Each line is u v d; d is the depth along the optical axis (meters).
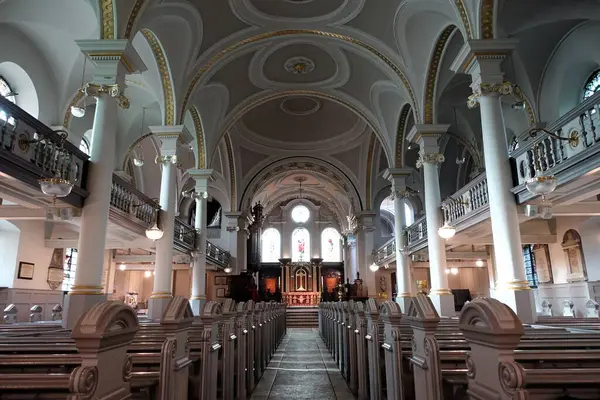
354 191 23.05
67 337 5.23
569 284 13.97
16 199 7.39
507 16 10.42
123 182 9.89
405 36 11.45
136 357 3.86
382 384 5.21
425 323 3.03
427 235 12.14
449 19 9.68
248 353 6.86
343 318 8.37
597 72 11.42
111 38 7.84
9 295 12.23
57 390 2.85
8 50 10.48
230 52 12.52
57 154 6.98
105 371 2.04
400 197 15.23
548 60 12.26
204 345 4.23
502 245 7.64
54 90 12.23
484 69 8.13
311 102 18.83
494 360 2.06
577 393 2.93
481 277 21.16
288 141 22.31
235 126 20.25
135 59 8.16
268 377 8.12
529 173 7.37
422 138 11.86
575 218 13.59
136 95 14.51
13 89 11.27
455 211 11.03
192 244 14.66
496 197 7.84
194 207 24.89
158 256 10.99
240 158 22.52
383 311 4.43
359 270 22.41
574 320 9.34
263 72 14.98
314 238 33.66
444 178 20.25
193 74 11.98
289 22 12.09
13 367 3.47
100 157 7.72
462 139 16.92
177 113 11.57
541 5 10.20
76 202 7.36
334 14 11.74
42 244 13.62
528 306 7.30
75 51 11.61
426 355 3.06
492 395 2.05
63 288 15.04
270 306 11.22
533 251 16.30
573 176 6.56
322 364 9.80
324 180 28.16
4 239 12.57
